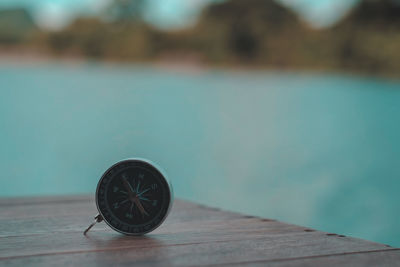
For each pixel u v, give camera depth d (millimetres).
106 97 28000
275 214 8367
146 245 1416
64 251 1340
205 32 37625
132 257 1273
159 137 18016
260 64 36469
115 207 1560
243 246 1403
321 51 34531
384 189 10352
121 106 24703
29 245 1417
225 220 1890
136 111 23297
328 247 1391
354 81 33469
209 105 26969
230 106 26797
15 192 9555
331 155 14406
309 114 23781
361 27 33281
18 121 18906
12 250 1354
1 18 39875
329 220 8055
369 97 31578
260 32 36312
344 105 28453
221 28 37250
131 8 38562
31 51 40219
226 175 11883
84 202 2367
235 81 36656
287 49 35594
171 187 1540
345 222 7809
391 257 1282
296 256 1287
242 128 19953
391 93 32219
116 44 39219
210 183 11133
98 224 1772
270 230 1664
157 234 1592
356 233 7047
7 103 23625
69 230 1656
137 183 1553
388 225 7555
